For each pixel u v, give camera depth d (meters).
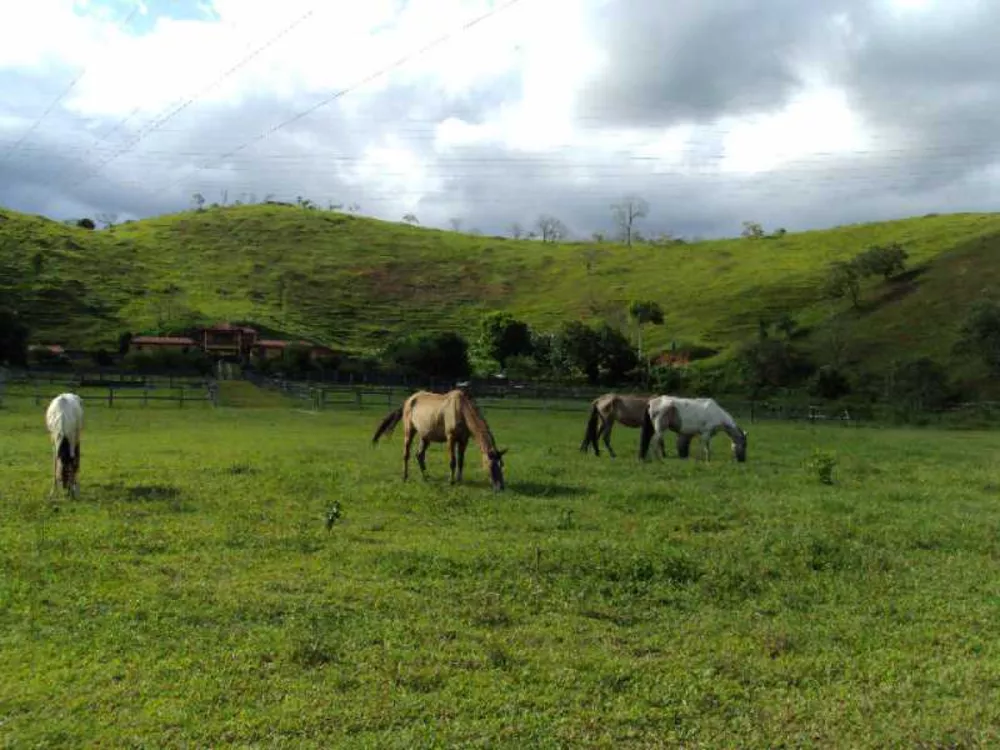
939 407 52.66
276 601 7.12
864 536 10.55
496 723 5.04
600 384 76.75
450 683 5.59
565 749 4.80
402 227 168.12
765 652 6.39
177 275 119.56
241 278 123.19
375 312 117.56
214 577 7.90
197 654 5.93
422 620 6.80
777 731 5.09
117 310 98.88
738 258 132.62
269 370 72.81
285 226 152.38
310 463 16.72
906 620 7.32
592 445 24.28
